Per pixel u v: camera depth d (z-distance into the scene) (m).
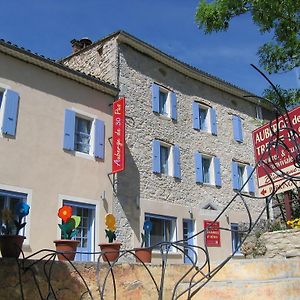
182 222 14.35
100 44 14.41
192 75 16.45
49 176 10.83
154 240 13.36
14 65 10.77
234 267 5.61
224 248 15.55
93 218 11.70
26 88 10.88
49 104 11.33
